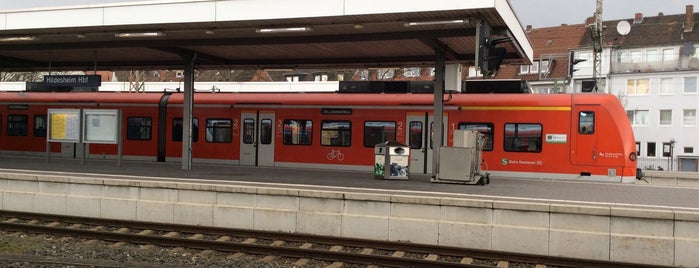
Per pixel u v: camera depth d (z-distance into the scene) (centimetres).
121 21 1518
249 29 1532
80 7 1552
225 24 1486
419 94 1994
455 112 1938
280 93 2180
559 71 5519
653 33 5422
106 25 1530
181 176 1611
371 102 2031
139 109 2344
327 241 1131
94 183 1361
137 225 1262
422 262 965
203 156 2248
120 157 1942
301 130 2123
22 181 1435
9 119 2550
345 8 1346
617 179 1770
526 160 1866
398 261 977
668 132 5031
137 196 1324
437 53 1694
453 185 1552
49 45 1830
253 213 1229
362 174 1856
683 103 4966
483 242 1085
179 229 1233
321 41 1598
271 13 1402
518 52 1764
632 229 1015
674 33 5316
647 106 5131
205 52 1939
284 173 1816
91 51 1978
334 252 1007
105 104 2388
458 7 1273
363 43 1719
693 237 985
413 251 1076
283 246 1062
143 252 1048
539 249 1055
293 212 1202
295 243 1142
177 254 1042
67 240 1145
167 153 2300
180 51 1838
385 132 2012
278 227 1212
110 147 2386
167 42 1723
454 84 1697
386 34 1544
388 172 1678
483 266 946
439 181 1595
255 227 1228
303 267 971
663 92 5059
